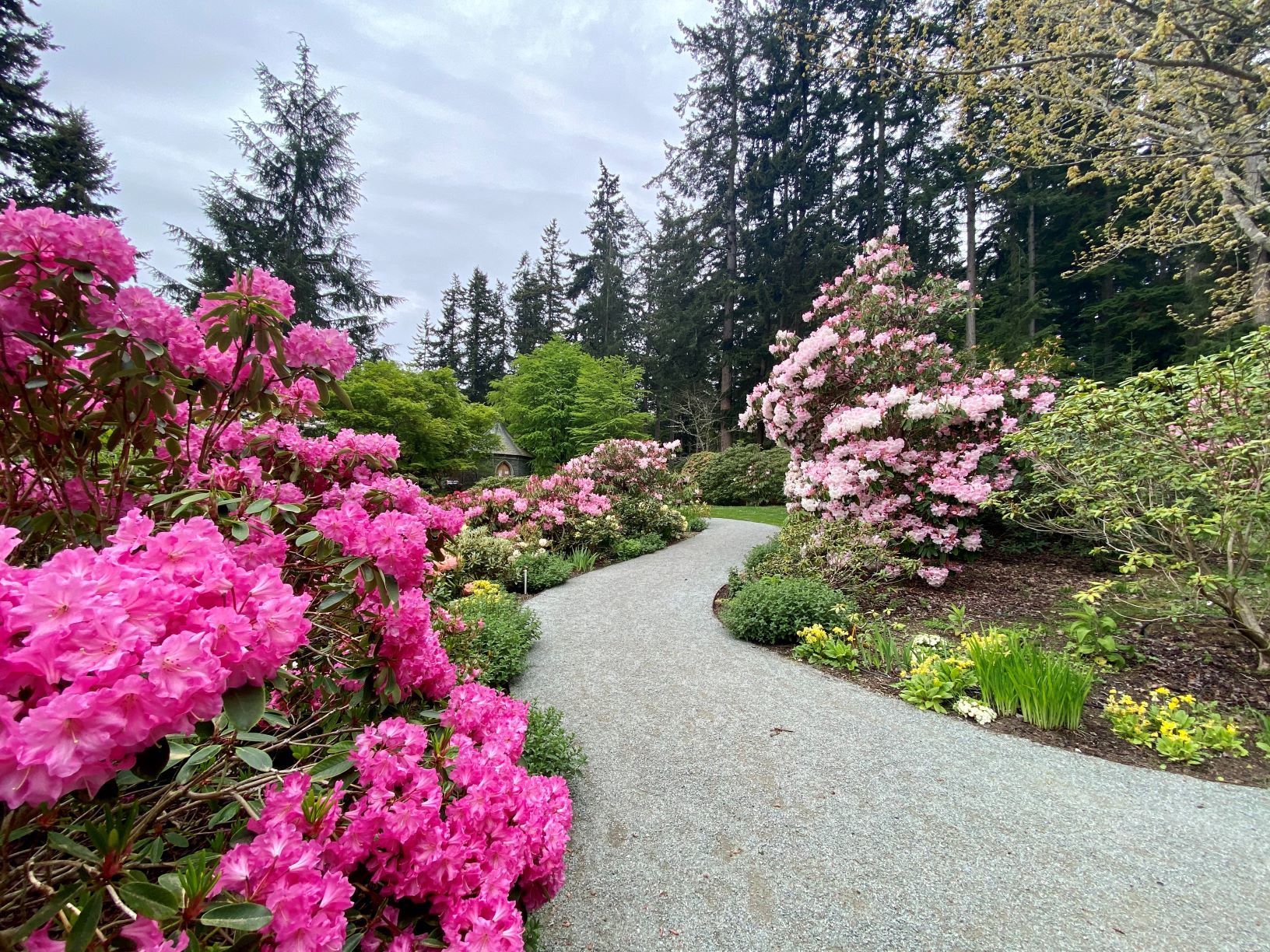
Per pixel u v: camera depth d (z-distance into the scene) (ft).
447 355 108.99
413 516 5.19
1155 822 6.71
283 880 2.73
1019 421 16.46
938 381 18.53
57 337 3.82
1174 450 10.51
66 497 4.12
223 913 2.42
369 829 3.41
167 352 4.20
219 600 2.68
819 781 7.67
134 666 2.24
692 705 9.95
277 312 4.60
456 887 3.47
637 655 12.42
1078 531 12.95
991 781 7.61
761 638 13.10
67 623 2.14
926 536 16.03
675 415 70.95
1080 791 7.36
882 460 16.24
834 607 13.03
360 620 4.75
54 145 38.78
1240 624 9.95
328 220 54.13
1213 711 8.95
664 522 27.76
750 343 62.75
